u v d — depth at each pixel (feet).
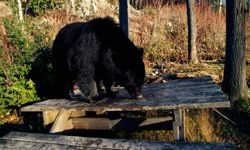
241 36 23.41
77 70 15.48
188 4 39.04
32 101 20.25
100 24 15.21
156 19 47.60
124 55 14.83
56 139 12.78
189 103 13.83
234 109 22.52
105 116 18.65
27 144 12.46
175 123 14.07
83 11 52.44
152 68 35.47
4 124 19.51
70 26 17.26
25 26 23.89
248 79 29.68
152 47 41.75
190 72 31.22
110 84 16.43
